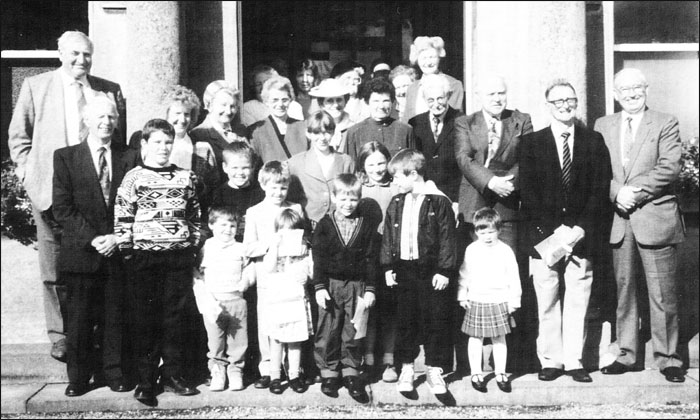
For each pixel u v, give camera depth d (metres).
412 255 5.03
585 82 5.88
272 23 7.89
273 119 5.76
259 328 5.17
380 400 5.09
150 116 5.64
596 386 5.17
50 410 4.96
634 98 5.31
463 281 5.19
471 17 6.46
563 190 5.23
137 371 5.14
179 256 4.92
